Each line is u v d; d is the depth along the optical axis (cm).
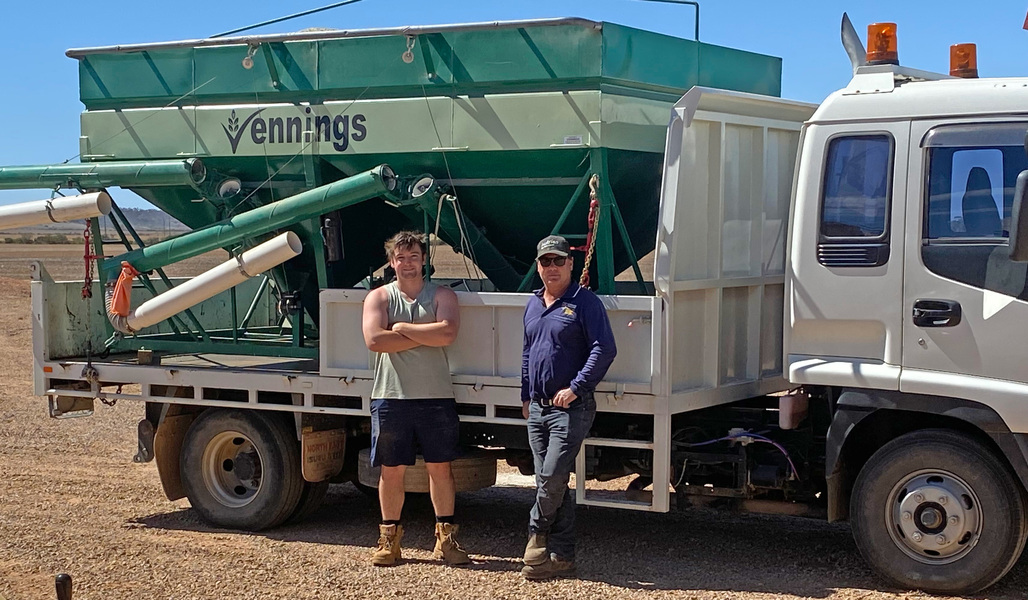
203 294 841
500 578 691
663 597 644
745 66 903
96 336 956
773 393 799
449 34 792
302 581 686
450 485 732
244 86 875
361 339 780
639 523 844
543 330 671
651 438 713
